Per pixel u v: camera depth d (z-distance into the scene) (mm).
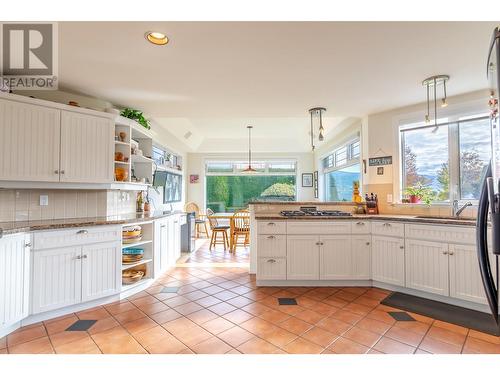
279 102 3350
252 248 3732
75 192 2990
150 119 4582
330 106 3506
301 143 7434
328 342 1942
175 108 3559
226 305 2623
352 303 2670
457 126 3158
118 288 2717
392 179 3625
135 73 2535
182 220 4938
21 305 2096
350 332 2088
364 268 3160
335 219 3172
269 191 7906
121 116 3137
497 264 1093
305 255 3166
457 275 2529
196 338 1997
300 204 3803
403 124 3561
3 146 2344
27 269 2150
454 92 3037
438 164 3318
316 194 7438
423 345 1902
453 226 2551
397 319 2311
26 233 2146
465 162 3104
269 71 2510
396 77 2654
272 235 3166
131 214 3580
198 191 7629
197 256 4832
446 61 2344
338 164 5891
